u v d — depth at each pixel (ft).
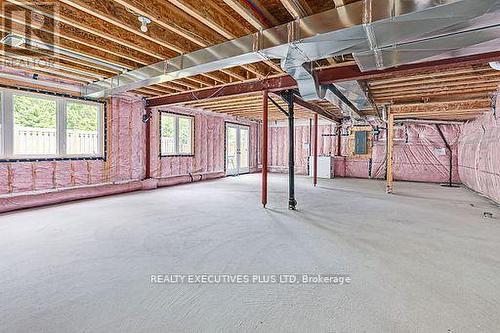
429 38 8.00
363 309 6.28
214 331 5.51
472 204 18.07
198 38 10.62
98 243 10.48
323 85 14.60
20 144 17.13
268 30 9.16
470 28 7.22
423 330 5.53
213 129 32.58
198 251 9.75
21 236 11.22
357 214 15.21
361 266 8.57
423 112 21.81
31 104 17.75
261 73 15.38
